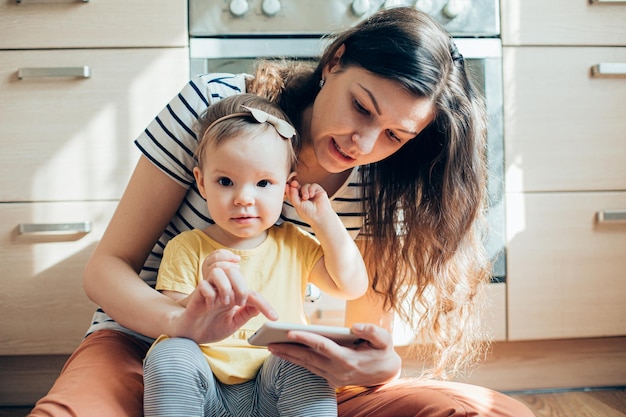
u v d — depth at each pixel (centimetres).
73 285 176
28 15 174
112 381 100
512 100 185
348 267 115
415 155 130
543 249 187
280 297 110
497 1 184
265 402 102
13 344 176
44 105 175
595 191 188
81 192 175
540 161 186
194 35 177
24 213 174
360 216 134
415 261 133
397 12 113
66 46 175
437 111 116
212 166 107
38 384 182
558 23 186
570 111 187
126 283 108
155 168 117
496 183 184
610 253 189
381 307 137
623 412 170
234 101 112
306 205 113
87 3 175
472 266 133
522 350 191
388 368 98
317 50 178
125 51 176
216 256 97
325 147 111
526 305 186
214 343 105
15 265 175
